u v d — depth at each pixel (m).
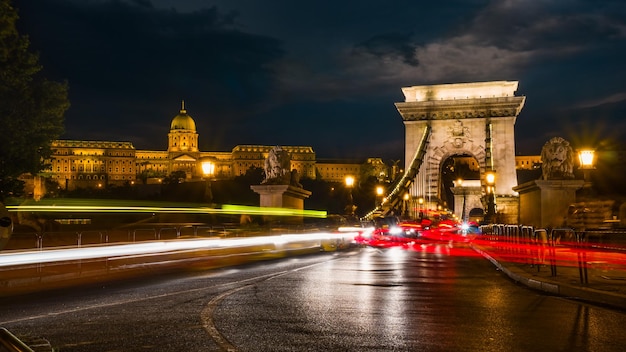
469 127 96.31
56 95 27.20
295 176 43.59
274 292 14.35
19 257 17.22
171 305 12.30
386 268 21.33
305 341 8.80
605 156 78.75
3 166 26.95
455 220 87.25
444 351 8.20
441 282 16.66
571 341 8.82
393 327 9.88
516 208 87.50
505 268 19.22
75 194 185.62
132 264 22.22
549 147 38.94
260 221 39.06
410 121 98.25
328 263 23.78
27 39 26.31
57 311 11.62
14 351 3.58
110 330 9.62
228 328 9.77
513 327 9.89
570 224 32.16
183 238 31.97
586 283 14.35
